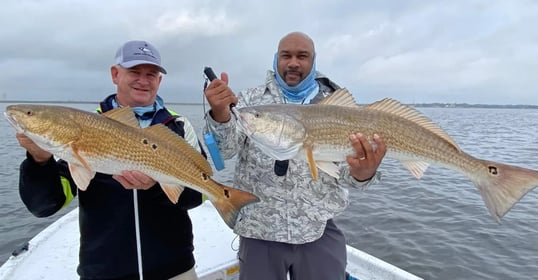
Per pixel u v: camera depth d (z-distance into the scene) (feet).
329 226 4.58
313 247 4.37
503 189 3.59
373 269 5.36
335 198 4.37
